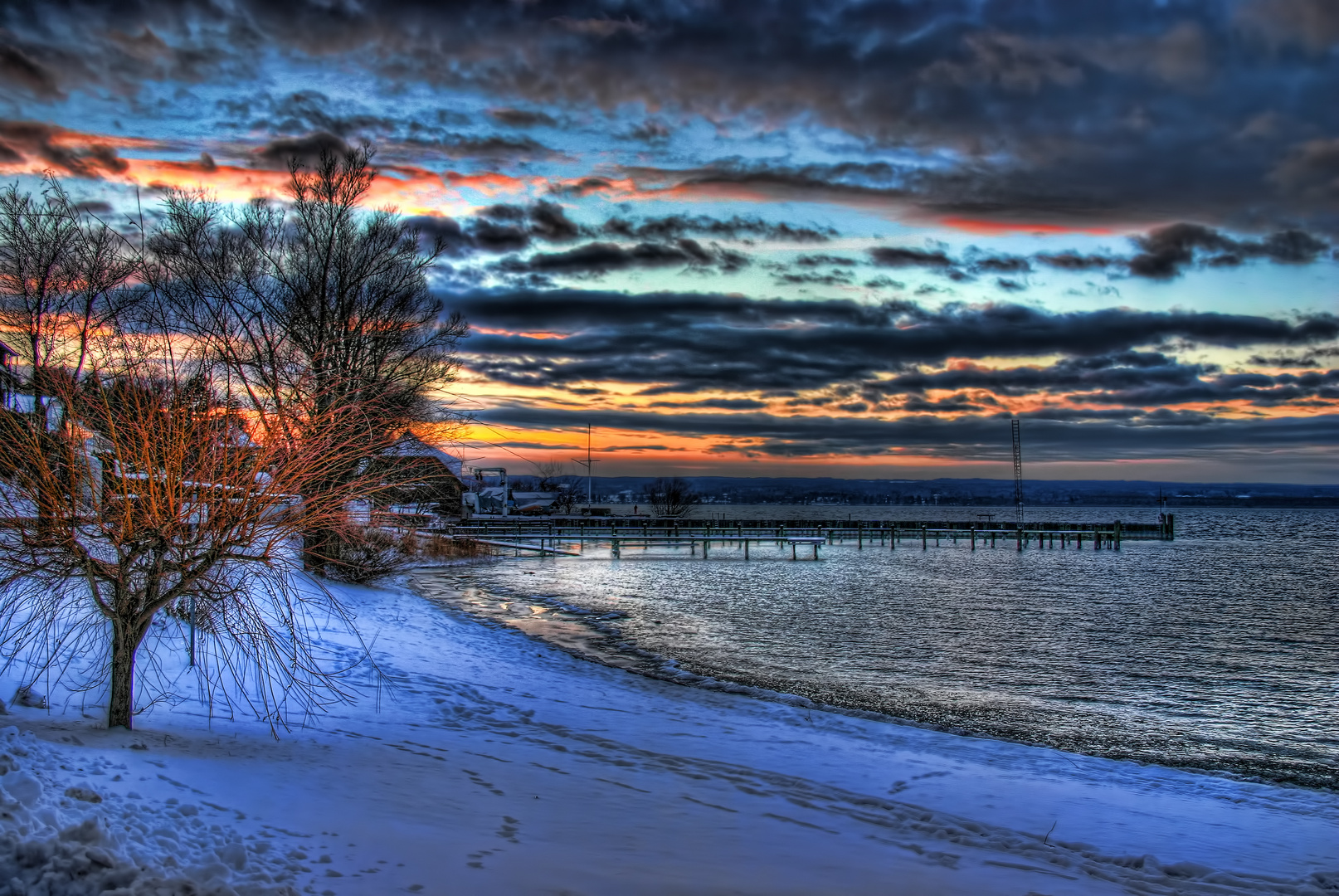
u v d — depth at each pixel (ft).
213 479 25.80
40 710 26.78
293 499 27.35
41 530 24.52
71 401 24.93
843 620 95.25
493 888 17.44
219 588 27.07
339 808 21.50
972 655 74.79
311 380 28.43
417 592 104.88
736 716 44.91
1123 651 79.82
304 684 34.09
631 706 45.65
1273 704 57.67
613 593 116.57
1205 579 164.96
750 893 19.16
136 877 13.83
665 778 30.89
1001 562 204.03
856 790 31.89
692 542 194.70
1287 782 38.70
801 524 273.13
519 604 99.81
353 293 79.56
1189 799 33.55
